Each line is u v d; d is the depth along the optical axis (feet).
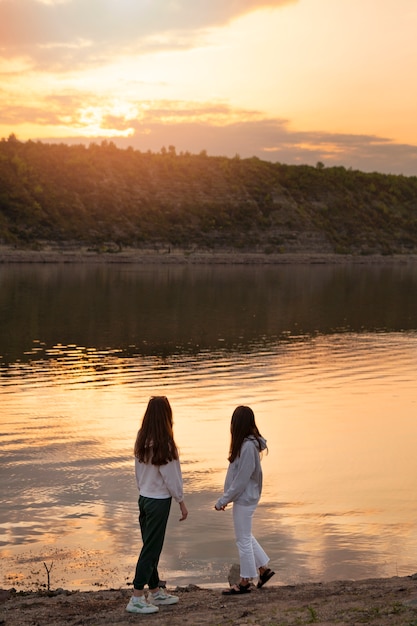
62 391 75.31
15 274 309.22
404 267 505.25
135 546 32.17
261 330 136.77
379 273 407.23
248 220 622.13
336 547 32.22
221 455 49.11
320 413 64.80
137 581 22.17
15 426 58.23
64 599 24.49
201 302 196.85
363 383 81.30
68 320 146.82
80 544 32.40
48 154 650.43
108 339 120.26
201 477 43.57
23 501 38.55
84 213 577.84
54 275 309.63
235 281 298.76
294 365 94.68
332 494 40.70
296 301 208.23
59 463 46.50
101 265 422.82
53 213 558.97
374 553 31.50
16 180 588.50
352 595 22.88
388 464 47.60
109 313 162.09
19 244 497.87
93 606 23.31
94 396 72.64
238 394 74.23
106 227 566.77
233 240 588.09
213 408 66.74
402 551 31.73
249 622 20.04
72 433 55.83
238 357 101.96
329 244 613.52
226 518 35.81
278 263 526.16
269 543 32.68
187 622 20.68
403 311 180.45
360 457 49.42
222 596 24.13
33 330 130.41
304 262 536.83
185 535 33.45
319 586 25.23
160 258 482.69
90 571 29.22
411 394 74.64
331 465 47.29
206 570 29.43
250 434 23.85
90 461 47.09
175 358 100.58
